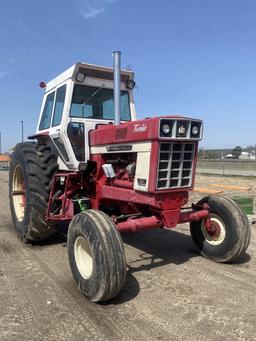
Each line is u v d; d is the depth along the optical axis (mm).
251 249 6238
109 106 6422
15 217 7160
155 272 5199
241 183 18219
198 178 21641
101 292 4121
